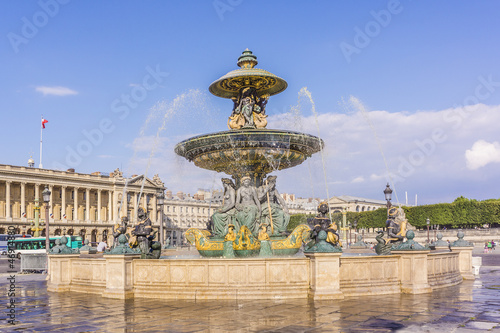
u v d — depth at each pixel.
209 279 12.03
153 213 129.88
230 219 16.47
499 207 88.38
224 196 17.09
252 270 11.98
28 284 17.98
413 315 9.73
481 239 84.06
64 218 111.56
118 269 12.59
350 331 8.38
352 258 12.30
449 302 11.30
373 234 97.94
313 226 13.39
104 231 121.88
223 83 17.66
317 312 10.06
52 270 14.99
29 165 112.12
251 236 14.30
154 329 8.72
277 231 16.58
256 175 17.19
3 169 100.88
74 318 9.94
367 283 12.45
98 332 8.57
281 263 12.03
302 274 12.10
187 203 137.50
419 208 97.88
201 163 17.42
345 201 148.88
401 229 15.90
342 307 10.62
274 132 15.77
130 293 12.53
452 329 8.46
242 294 11.80
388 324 8.90
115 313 10.37
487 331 8.30
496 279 17.20
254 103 17.73
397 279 12.95
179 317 9.77
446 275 14.80
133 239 14.89
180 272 12.24
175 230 133.25
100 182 121.31
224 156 16.44
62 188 112.88
